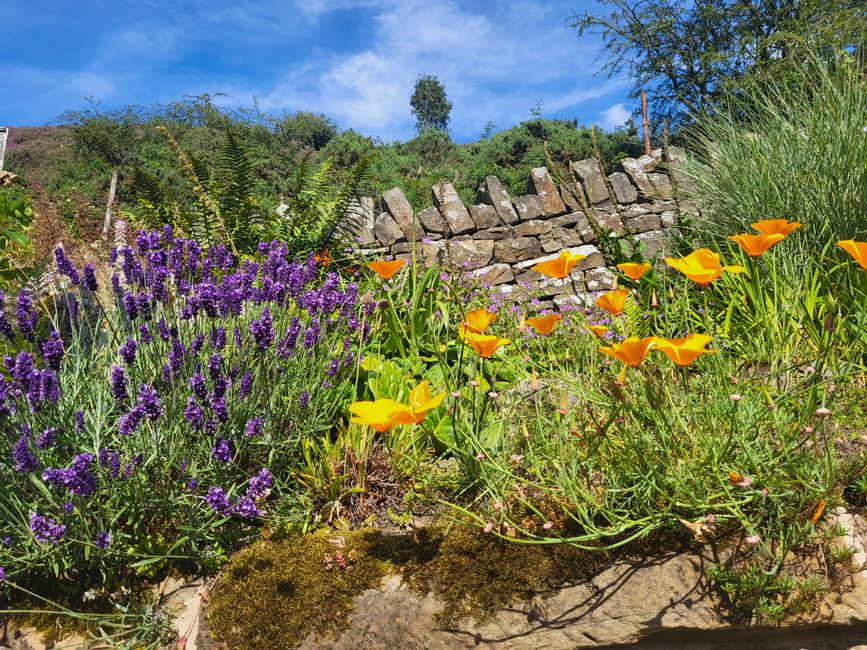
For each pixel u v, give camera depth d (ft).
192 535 6.80
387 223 19.92
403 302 11.97
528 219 21.01
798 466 6.00
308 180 21.68
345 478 7.72
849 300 9.77
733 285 11.09
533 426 7.70
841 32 19.31
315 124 78.89
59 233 17.71
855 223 10.80
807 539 5.80
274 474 7.95
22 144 71.41
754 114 15.23
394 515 7.27
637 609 5.76
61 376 8.15
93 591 6.63
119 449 7.52
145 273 9.16
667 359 7.14
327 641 6.04
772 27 47.44
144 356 8.20
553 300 20.11
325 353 9.47
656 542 6.14
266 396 8.29
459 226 20.29
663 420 6.22
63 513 6.37
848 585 5.60
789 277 10.14
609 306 5.96
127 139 52.95
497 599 6.06
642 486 6.02
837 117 11.99
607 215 21.30
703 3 50.70
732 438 5.94
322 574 6.46
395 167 69.67
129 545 6.98
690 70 52.49
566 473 6.03
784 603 5.57
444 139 83.66
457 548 6.43
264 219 20.13
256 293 9.10
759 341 8.52
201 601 6.54
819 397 6.53
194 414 6.73
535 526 6.48
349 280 17.11
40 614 6.57
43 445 6.46
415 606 6.13
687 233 16.47
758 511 6.04
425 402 5.06
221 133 52.29
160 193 19.81
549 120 74.43
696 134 16.57
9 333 7.70
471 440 6.71
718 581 5.81
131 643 6.21
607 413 7.20
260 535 7.20
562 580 6.07
